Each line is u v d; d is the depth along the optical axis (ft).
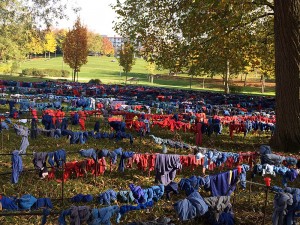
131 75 271.90
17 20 120.16
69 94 92.43
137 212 26.45
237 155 33.50
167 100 86.12
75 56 161.07
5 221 24.84
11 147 43.52
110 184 32.55
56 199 28.35
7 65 197.36
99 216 20.15
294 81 45.65
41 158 28.58
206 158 32.27
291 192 22.48
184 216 21.22
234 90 158.71
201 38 67.87
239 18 57.77
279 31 46.57
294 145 45.93
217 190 26.58
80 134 40.16
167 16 68.54
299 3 45.19
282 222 21.79
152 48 72.79
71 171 31.27
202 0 55.83
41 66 300.81
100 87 108.99
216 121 50.26
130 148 45.24
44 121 46.55
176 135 52.54
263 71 117.39
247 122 51.03
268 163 31.96
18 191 30.12
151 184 32.91
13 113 52.31
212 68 82.23
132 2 71.82
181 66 71.05
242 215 27.40
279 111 47.44
